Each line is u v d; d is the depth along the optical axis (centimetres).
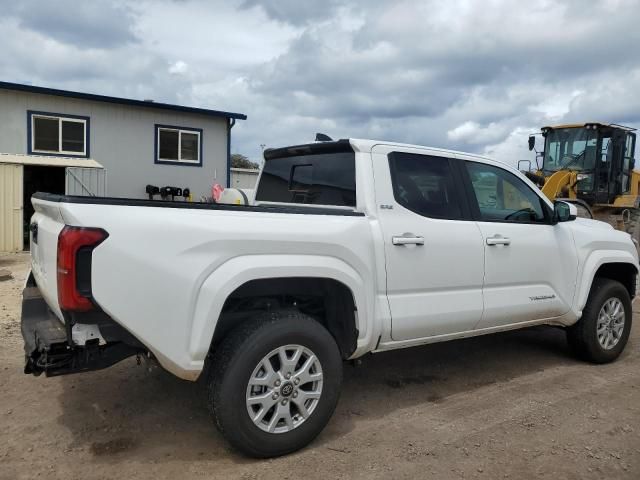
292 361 349
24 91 1545
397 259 401
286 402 348
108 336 311
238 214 340
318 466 340
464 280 440
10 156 1488
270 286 361
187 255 317
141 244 307
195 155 1839
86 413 409
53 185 1703
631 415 426
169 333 314
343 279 368
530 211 511
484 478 330
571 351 570
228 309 359
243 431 332
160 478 323
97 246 298
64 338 316
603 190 1439
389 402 447
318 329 358
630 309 581
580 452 364
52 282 324
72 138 1633
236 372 329
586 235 545
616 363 566
